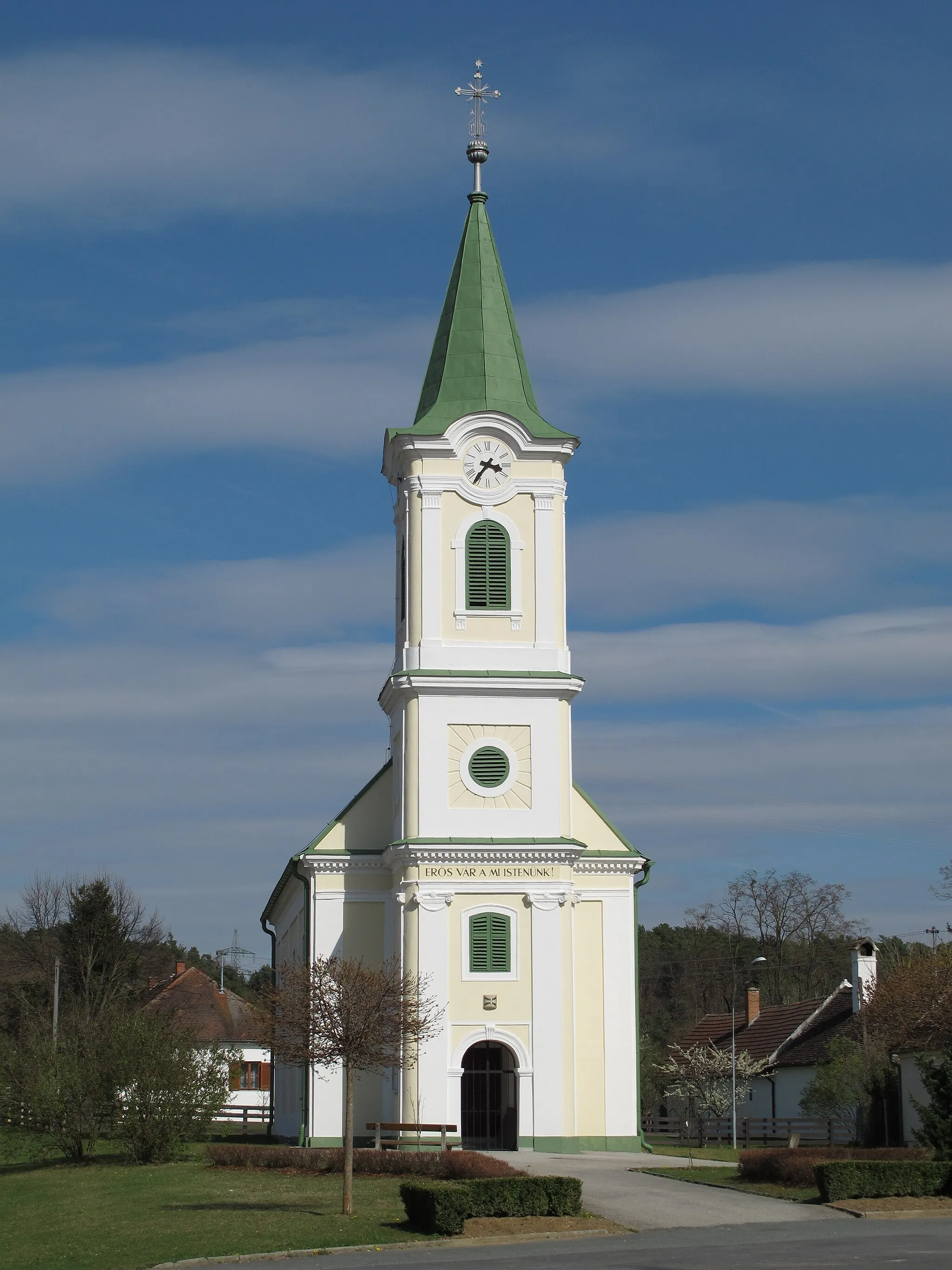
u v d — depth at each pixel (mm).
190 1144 56344
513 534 51062
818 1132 65938
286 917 63688
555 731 50125
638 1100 51094
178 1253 29750
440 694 49938
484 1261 27438
